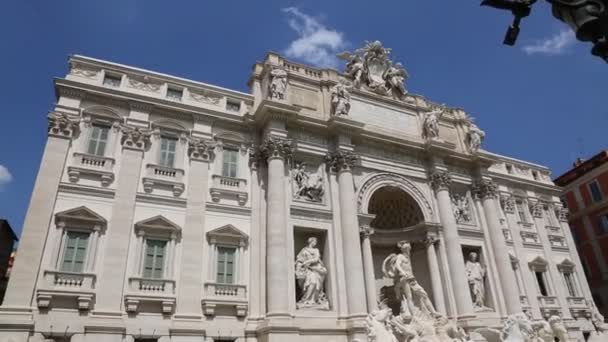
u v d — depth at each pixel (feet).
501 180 134.21
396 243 108.78
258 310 79.87
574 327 120.67
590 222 158.40
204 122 92.17
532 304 117.29
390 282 105.91
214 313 76.64
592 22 10.32
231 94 98.68
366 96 113.29
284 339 73.56
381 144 108.17
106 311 68.74
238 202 88.43
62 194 74.13
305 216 91.30
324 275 88.07
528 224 132.46
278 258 80.84
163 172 84.23
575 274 132.98
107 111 84.02
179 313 73.77
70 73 84.12
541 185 142.00
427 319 87.25
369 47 120.67
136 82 90.12
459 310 98.07
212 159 89.86
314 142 99.30
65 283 68.23
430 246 104.88
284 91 97.81
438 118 119.85
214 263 80.64
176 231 79.97
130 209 77.87
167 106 88.94
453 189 119.24
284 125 94.27
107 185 78.54
